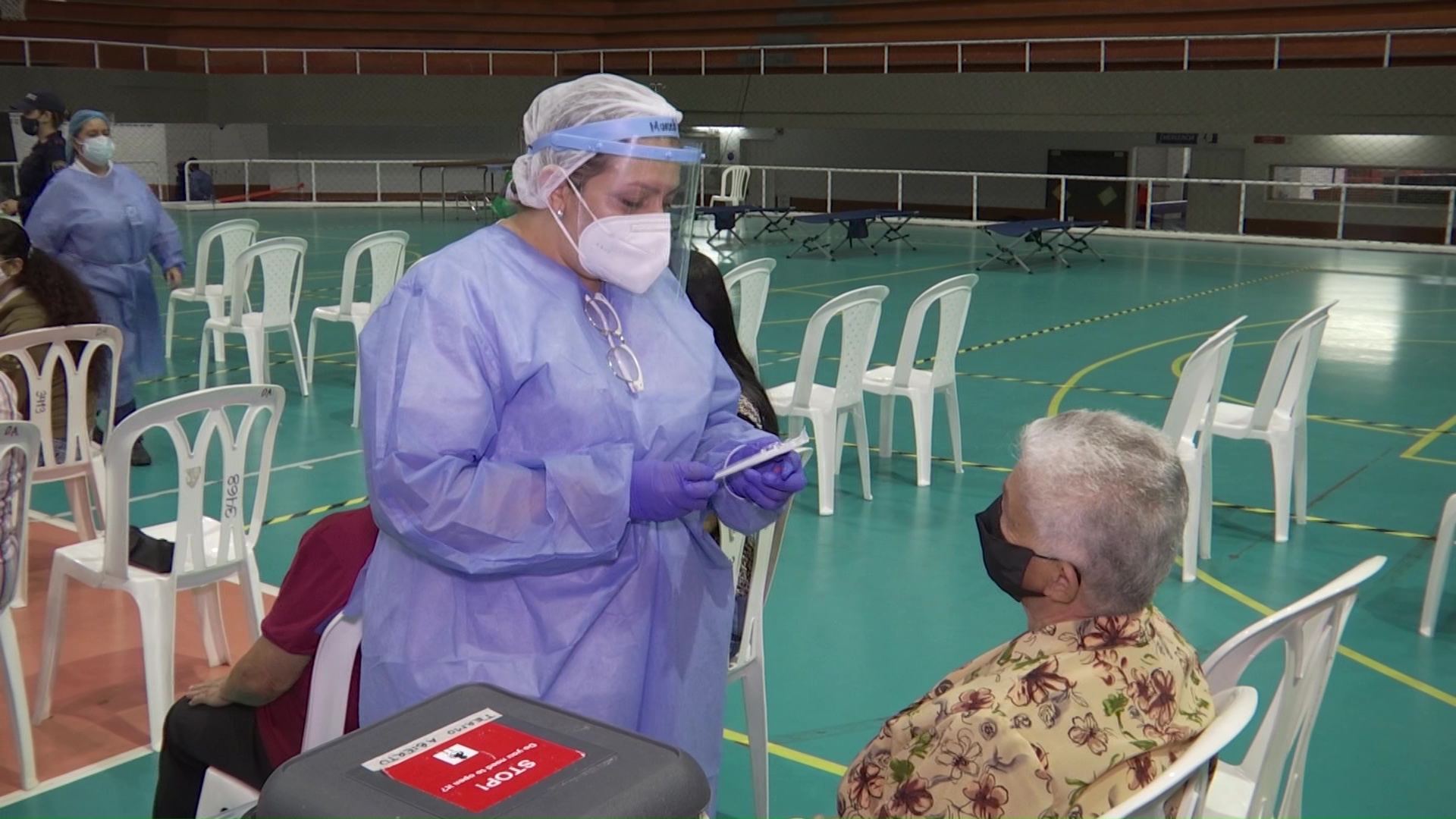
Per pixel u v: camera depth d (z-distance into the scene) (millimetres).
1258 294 12352
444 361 1869
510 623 1981
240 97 22344
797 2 23062
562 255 1997
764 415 2703
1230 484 6090
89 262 6207
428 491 1836
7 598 3156
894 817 1745
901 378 6043
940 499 5883
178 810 2543
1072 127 19359
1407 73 16609
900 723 1801
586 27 25016
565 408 1935
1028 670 1697
